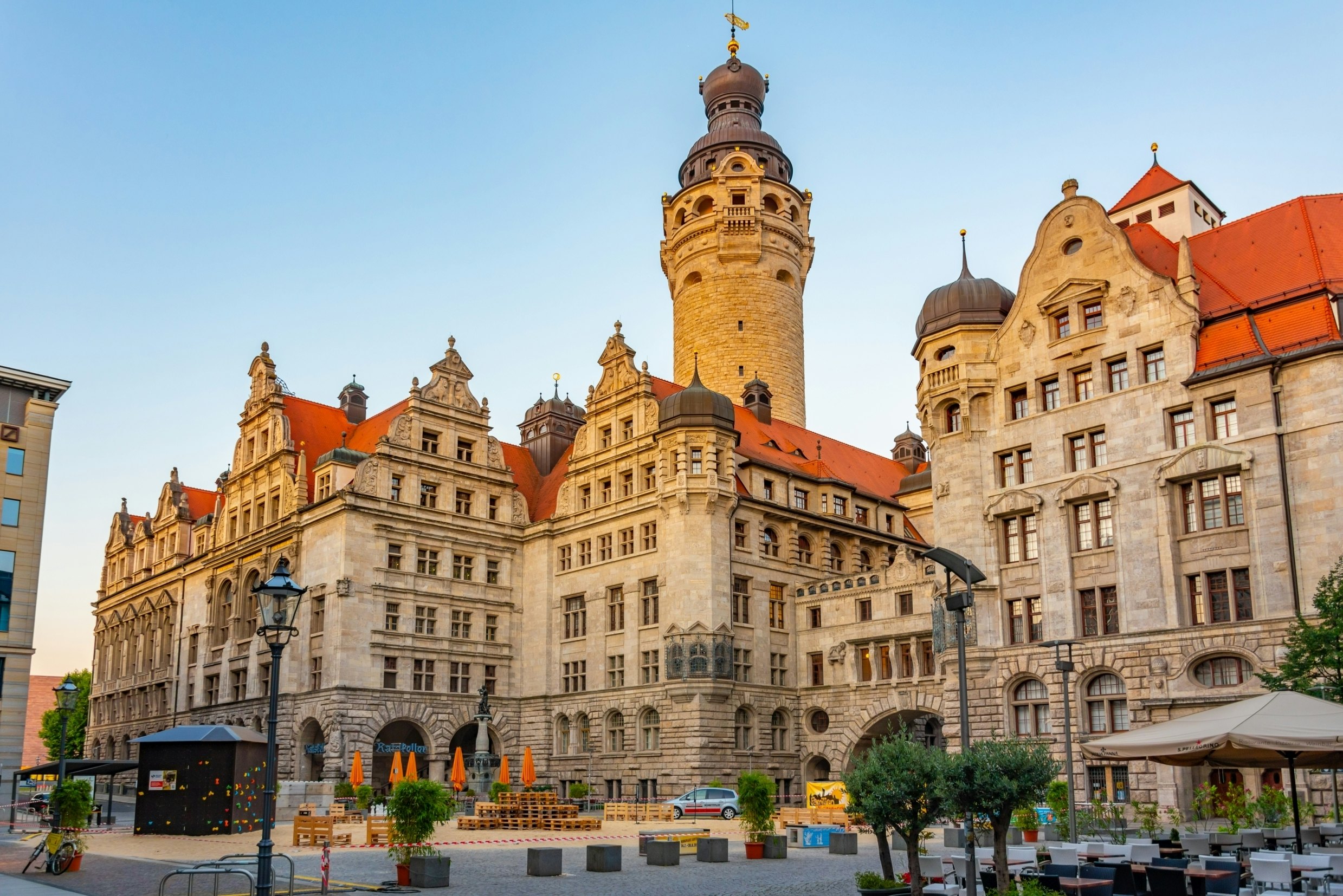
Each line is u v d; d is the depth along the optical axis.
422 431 85.12
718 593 74.75
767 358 106.50
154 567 110.12
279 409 90.50
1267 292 55.62
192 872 26.81
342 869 35.22
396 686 78.81
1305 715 28.05
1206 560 53.31
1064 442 59.59
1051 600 58.44
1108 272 59.38
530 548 88.38
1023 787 24.45
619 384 84.69
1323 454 50.44
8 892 29.81
